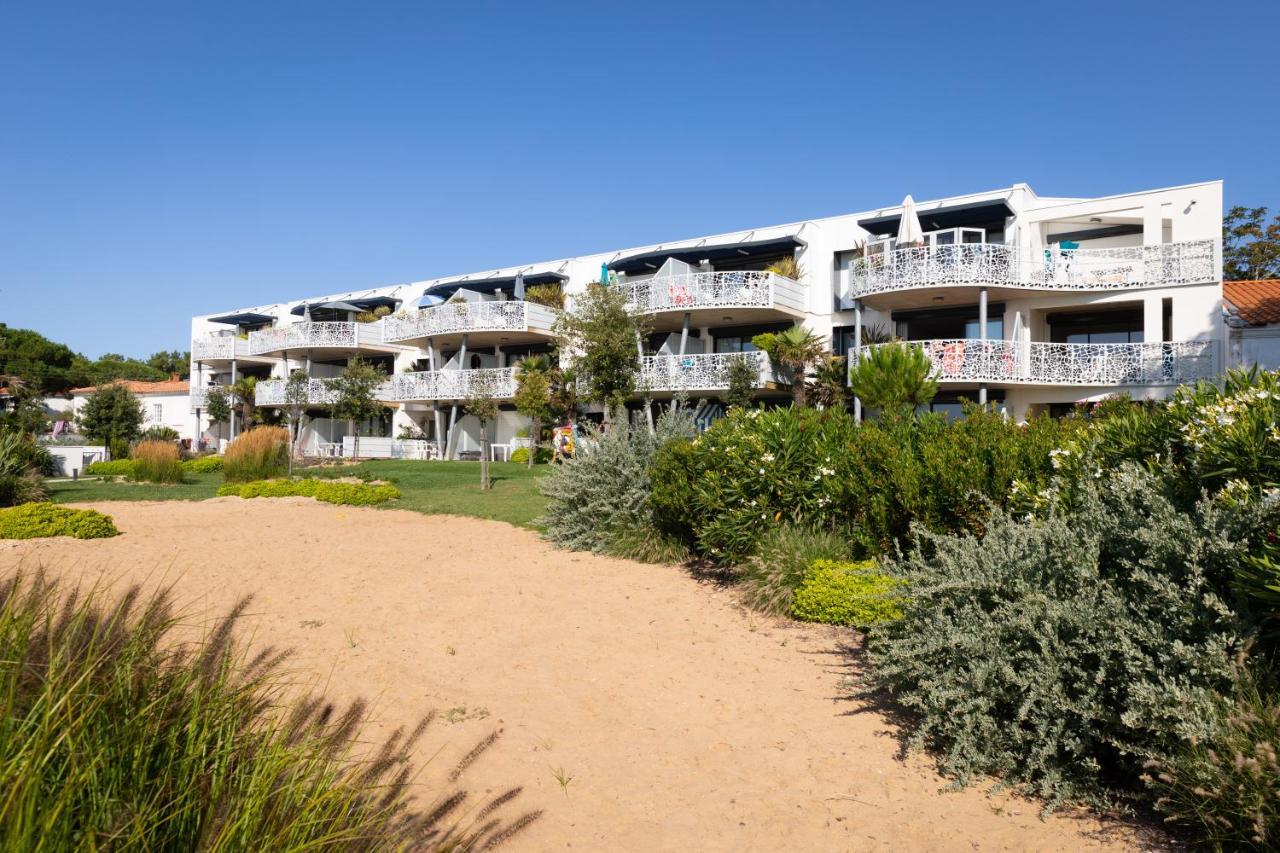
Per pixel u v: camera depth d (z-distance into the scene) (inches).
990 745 179.8
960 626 191.6
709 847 152.1
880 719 215.3
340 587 351.6
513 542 474.3
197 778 102.6
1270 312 870.4
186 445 1831.9
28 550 401.7
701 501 372.5
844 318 1167.0
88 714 95.3
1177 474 222.7
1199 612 163.2
